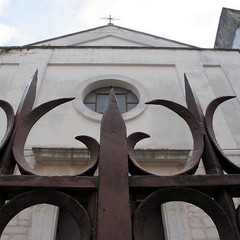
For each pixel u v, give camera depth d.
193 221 4.38
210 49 8.58
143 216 1.31
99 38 9.65
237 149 5.54
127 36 9.73
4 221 1.30
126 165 1.46
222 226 1.33
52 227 4.18
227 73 7.67
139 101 6.73
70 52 8.25
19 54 8.03
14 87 6.76
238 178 1.45
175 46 9.29
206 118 1.73
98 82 7.20
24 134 1.60
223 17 10.38
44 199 1.34
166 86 7.18
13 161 1.52
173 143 5.66
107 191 1.35
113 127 1.59
